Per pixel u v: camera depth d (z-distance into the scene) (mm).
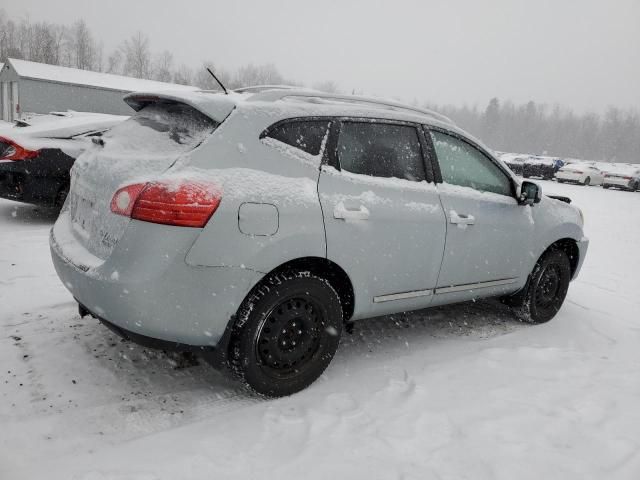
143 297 2309
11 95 29406
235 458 2250
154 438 2348
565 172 26891
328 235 2736
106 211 2508
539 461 2396
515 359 3529
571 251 4582
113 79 31906
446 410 2787
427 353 3545
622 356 3760
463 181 3621
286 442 2395
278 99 2869
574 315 4656
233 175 2479
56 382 2781
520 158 31859
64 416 2484
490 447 2475
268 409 2660
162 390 2799
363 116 3078
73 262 2574
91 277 2398
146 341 2445
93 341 3279
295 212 2607
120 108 30281
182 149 2521
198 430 2436
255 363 2643
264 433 2449
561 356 3635
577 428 2691
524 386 3137
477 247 3570
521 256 3947
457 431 2594
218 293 2436
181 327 2418
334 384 2986
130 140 2807
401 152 3242
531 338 3984
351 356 3412
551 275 4348
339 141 2945
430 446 2451
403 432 2545
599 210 15047
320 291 2783
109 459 2186
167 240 2297
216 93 2969
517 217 3863
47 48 74125
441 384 3090
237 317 2562
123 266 2320
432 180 3383
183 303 2379
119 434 2385
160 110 2928
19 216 6898
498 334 4027
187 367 3066
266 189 2543
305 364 2857
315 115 2873
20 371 2859
